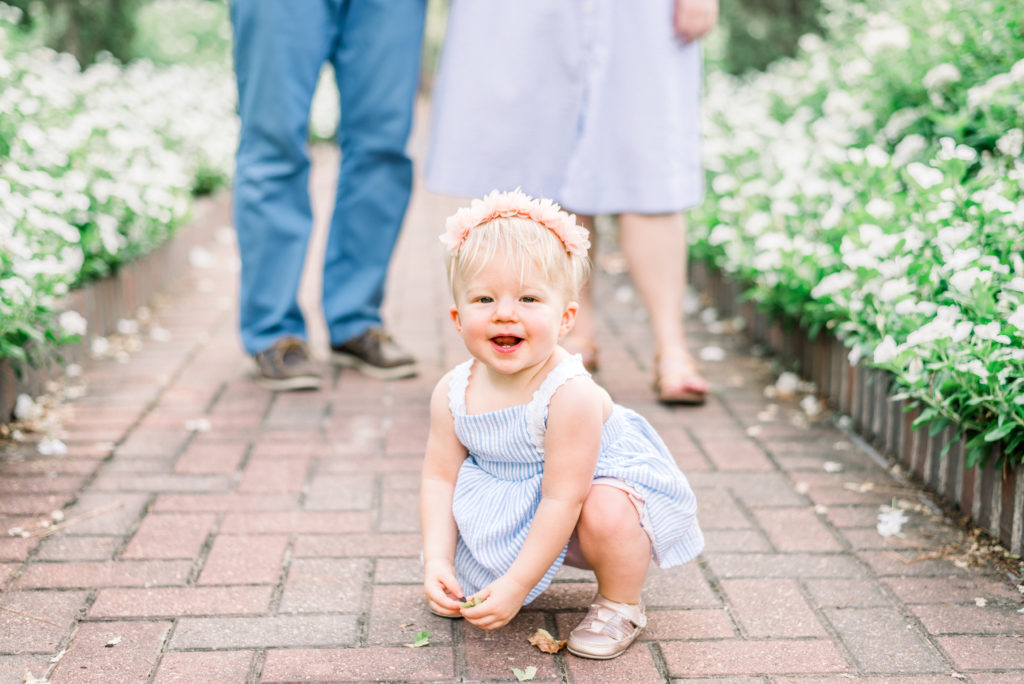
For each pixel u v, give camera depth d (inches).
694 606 83.9
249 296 137.4
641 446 79.4
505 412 74.9
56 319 132.3
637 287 137.2
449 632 79.4
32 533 94.0
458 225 72.9
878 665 75.2
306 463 112.3
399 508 101.3
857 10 190.9
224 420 125.0
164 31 361.4
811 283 131.4
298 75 129.6
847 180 136.3
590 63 127.3
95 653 75.4
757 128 194.9
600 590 78.5
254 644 77.1
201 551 91.7
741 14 285.3
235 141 272.1
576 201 129.9
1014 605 83.5
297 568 89.1
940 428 97.9
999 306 93.0
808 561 91.4
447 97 133.8
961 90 138.8
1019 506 90.4
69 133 148.9
